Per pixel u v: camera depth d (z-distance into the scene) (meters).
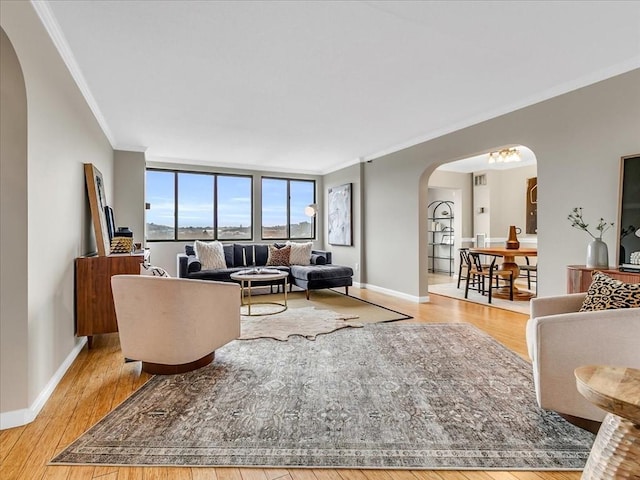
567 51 2.59
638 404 1.03
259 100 3.51
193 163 6.44
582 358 1.70
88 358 2.83
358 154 6.04
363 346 3.11
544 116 3.37
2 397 1.81
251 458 1.56
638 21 2.22
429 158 4.80
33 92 1.97
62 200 2.54
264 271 4.90
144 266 3.22
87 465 1.51
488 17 2.17
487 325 3.82
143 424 1.83
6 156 1.84
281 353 2.93
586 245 3.08
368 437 1.72
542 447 1.64
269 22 2.20
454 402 2.08
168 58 2.65
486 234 7.70
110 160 4.86
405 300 5.23
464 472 1.49
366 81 3.08
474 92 3.34
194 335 2.48
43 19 2.08
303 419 1.89
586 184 3.06
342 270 5.53
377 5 2.04
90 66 2.77
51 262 2.28
